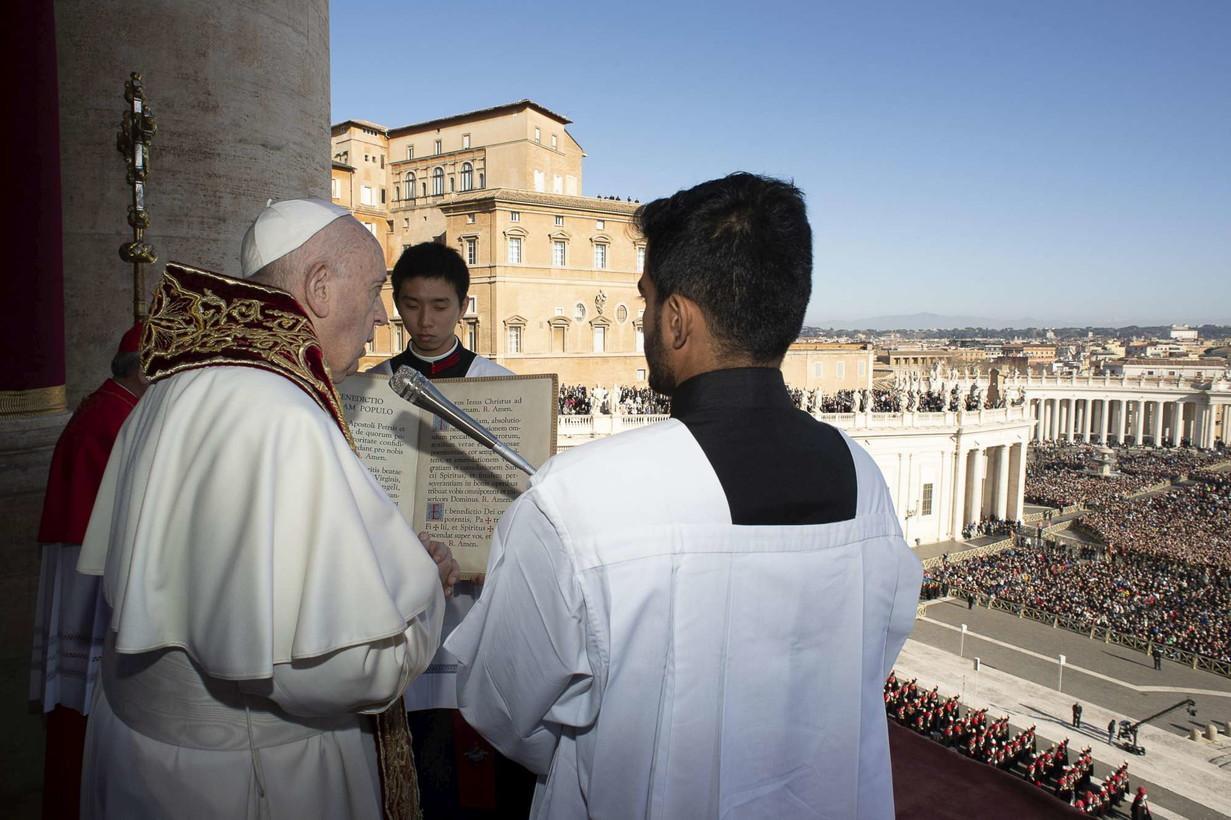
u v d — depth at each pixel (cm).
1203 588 3806
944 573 4094
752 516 159
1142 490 6919
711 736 154
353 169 5003
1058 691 2722
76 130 507
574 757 176
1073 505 6241
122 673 200
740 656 157
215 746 191
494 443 253
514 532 166
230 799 191
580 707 166
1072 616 3428
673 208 180
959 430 4841
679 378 184
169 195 527
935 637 3256
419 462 356
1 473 412
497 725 181
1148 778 2111
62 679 321
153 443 192
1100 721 2488
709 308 171
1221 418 10238
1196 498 6228
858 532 176
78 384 515
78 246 511
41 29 418
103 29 506
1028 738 2130
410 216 4825
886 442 4625
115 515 201
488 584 175
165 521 184
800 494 165
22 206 415
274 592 175
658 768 152
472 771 395
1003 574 4062
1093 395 10188
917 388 5412
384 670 183
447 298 427
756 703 159
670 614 152
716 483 159
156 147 521
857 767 172
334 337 231
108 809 200
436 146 5081
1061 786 1941
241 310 206
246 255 228
